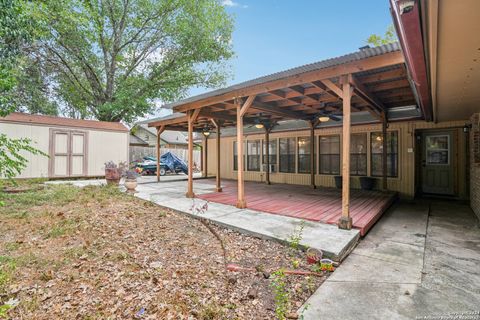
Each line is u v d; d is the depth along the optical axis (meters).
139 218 4.59
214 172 12.73
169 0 12.97
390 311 2.04
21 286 2.32
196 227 4.24
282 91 5.35
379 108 6.20
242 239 3.70
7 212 4.65
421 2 1.83
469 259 3.03
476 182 5.02
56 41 11.30
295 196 6.67
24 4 6.91
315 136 8.73
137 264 2.81
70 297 2.19
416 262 2.96
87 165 9.95
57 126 9.23
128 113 13.72
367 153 7.68
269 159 10.12
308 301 2.19
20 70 8.92
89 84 14.57
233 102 5.96
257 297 2.23
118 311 2.00
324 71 3.97
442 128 6.58
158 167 10.45
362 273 2.71
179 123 9.77
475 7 1.78
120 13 13.30
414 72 3.11
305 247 3.19
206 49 13.97
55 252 3.09
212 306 2.07
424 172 7.42
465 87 3.64
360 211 4.79
